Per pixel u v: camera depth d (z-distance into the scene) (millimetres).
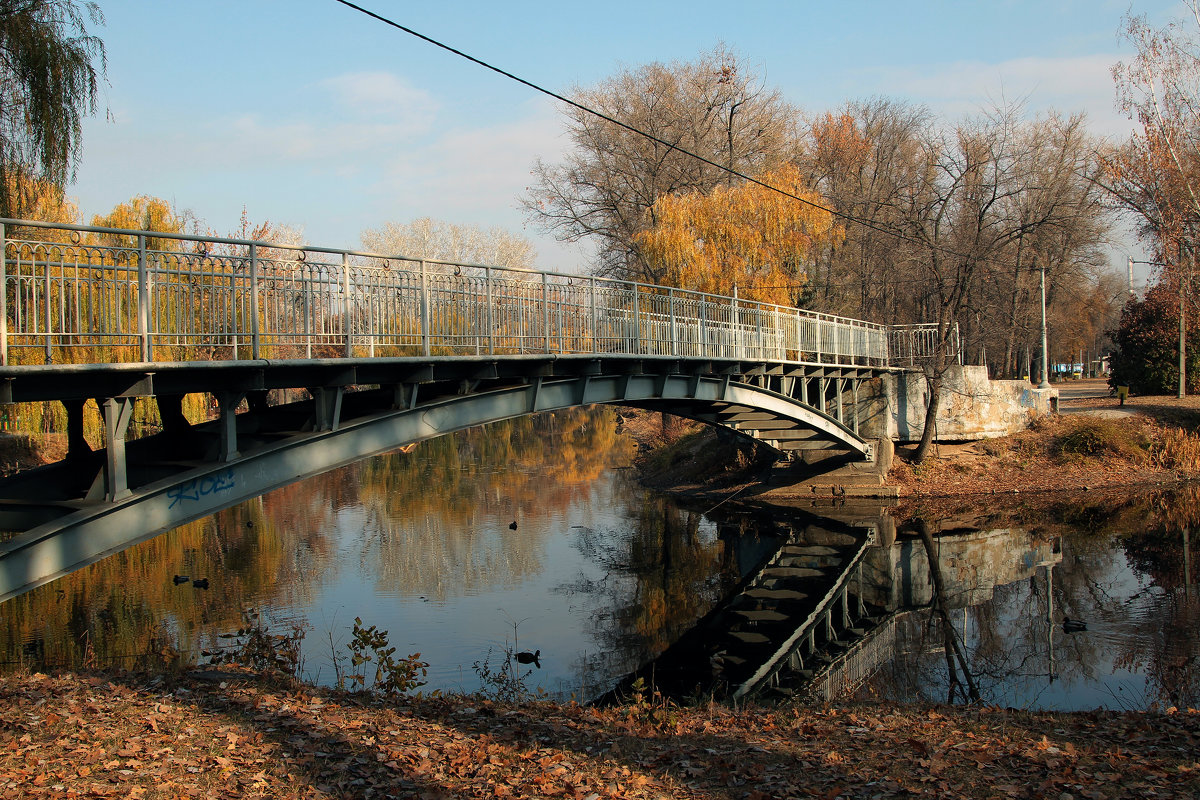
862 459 30281
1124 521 24656
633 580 19422
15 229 14172
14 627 14492
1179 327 37906
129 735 7227
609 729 8555
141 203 25547
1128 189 33062
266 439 9812
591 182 39656
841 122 49688
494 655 13469
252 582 18297
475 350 12289
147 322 7996
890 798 6457
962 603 17375
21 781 6090
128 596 16875
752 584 19234
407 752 7344
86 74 14234
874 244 41781
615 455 46500
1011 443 31984
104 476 8047
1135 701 10977
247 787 6309
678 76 40438
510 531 24875
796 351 25125
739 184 39625
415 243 61906
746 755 7578
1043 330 35219
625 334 16484
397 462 44094
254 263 9062
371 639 11328
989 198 33938
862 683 12281
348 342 10062
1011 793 6465
